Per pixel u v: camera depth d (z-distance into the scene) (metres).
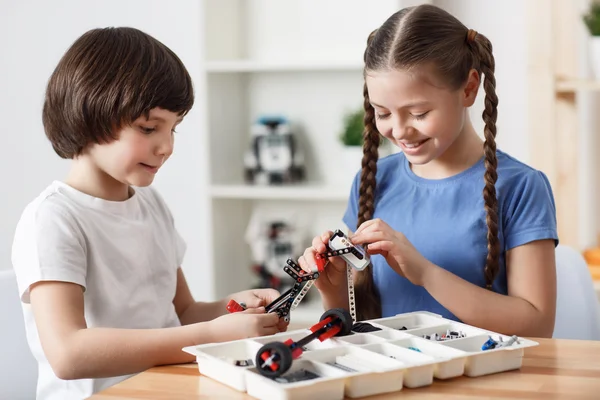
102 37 1.32
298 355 0.97
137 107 1.25
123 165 1.29
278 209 2.65
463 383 0.97
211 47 2.45
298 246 2.53
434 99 1.27
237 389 0.96
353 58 2.49
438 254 1.43
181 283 1.57
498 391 0.94
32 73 2.88
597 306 1.63
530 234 1.37
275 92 2.61
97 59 1.29
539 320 1.31
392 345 1.01
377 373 0.92
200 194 2.71
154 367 1.07
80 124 1.29
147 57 1.29
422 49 1.26
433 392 0.94
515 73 2.38
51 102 1.33
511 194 1.41
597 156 2.33
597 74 2.16
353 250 1.22
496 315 1.29
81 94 1.28
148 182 1.32
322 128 2.57
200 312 1.51
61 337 1.16
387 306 1.48
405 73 1.25
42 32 2.85
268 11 2.58
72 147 1.33
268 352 0.94
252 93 2.64
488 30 2.39
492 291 1.36
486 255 1.40
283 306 1.20
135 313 1.38
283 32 2.57
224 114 2.54
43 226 1.26
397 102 1.27
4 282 1.53
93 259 1.32
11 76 2.90
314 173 2.59
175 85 1.30
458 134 1.35
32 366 1.54
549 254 1.39
